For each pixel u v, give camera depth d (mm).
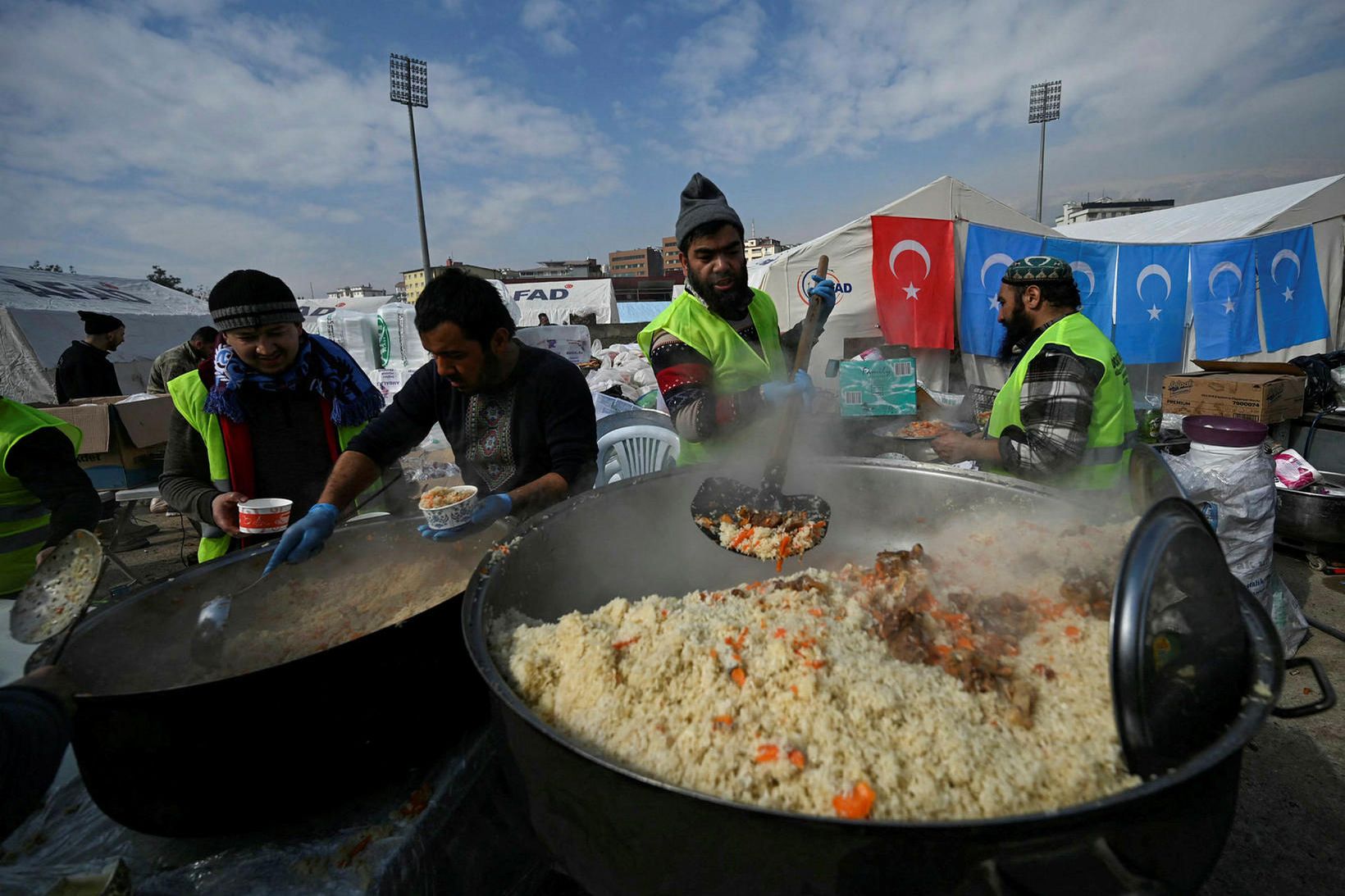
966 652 1134
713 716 1006
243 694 922
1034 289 2479
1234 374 5348
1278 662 887
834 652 1117
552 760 875
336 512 1625
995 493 1752
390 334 9539
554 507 1608
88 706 891
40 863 1042
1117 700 799
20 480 2188
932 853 680
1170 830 728
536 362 1964
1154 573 814
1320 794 2303
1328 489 4117
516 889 1389
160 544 5562
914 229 6852
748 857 740
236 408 2107
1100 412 2256
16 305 10719
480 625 1158
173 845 1071
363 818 1104
